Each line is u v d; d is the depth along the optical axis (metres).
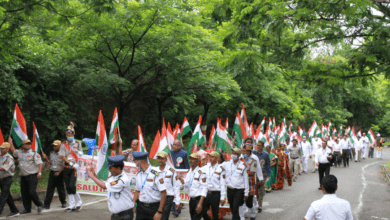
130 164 8.27
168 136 9.30
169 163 7.67
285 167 12.06
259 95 24.69
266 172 8.37
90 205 8.62
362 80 8.09
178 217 7.69
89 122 18.75
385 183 13.09
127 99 17.11
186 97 17.30
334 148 18.91
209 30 17.06
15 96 11.80
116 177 4.73
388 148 39.75
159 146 7.74
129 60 16.25
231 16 9.20
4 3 8.41
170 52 14.76
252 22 8.17
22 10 9.13
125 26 13.82
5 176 7.23
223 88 17.27
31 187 7.43
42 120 14.76
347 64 8.09
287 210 8.53
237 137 8.55
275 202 9.50
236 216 6.45
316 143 16.38
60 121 15.64
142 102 23.47
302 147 15.98
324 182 3.85
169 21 14.05
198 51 16.09
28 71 13.97
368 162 22.22
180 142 8.10
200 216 6.11
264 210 8.54
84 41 14.68
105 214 7.67
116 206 4.71
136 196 5.12
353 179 14.07
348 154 18.98
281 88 27.48
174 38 14.48
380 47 7.27
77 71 14.19
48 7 8.94
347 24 7.75
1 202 7.12
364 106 47.66
